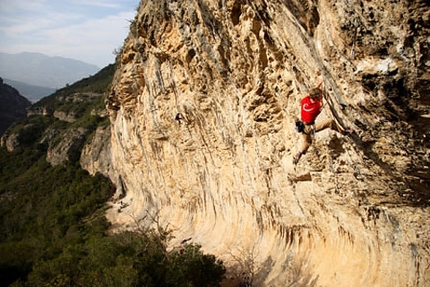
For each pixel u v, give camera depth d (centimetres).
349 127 739
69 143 6831
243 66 1249
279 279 1395
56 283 1452
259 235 1680
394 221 942
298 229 1421
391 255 991
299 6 650
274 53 1024
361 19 534
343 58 609
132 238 1686
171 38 1745
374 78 576
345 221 1129
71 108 9412
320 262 1267
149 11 1831
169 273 1412
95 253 1531
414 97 561
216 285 1580
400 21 498
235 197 1873
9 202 6575
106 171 5497
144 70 2381
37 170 7181
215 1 1159
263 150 1402
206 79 1606
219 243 1916
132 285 1234
